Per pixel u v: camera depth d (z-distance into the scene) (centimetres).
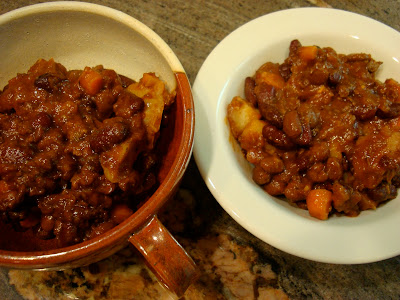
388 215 24
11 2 34
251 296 25
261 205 23
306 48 29
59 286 24
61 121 22
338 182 26
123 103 22
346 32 30
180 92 22
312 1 36
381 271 26
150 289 25
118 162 20
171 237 18
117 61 27
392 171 26
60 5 24
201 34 34
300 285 26
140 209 18
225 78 28
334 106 28
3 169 20
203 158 24
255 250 26
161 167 24
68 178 21
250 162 28
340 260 22
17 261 17
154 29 34
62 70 25
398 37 30
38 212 21
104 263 25
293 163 27
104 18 24
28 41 25
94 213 21
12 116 22
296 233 23
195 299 25
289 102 28
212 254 26
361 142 27
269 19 30
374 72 30
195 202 28
